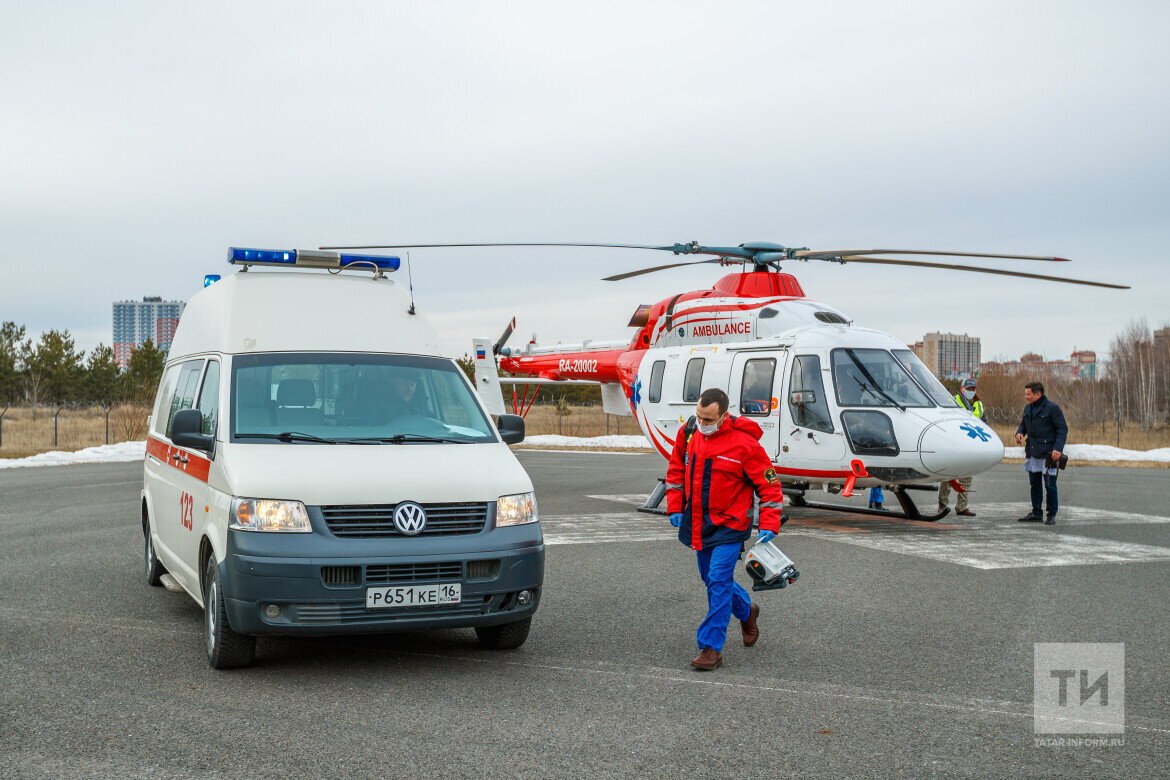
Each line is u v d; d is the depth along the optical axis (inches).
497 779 160.6
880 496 566.9
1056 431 513.3
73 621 280.2
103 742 177.9
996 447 465.1
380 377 269.1
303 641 258.7
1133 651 249.3
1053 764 169.0
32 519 512.4
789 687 216.7
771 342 518.6
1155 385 1937.7
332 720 191.3
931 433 461.7
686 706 201.9
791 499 604.1
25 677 221.8
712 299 578.6
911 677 225.1
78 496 628.1
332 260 304.0
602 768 165.8
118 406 1647.4
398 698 206.5
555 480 774.5
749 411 519.5
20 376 2108.8
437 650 249.8
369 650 249.4
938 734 184.7
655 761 169.3
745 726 189.0
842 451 481.1
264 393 253.3
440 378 278.5
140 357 2017.7
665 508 574.6
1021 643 257.6
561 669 231.5
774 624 280.4
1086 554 409.7
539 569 232.7
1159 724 191.2
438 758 170.2
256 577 211.0
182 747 175.3
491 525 228.1
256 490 218.1
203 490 241.8
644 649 251.3
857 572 366.0
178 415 242.2
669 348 592.4
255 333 269.1
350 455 234.2
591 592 326.6
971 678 224.4
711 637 231.5
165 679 220.7
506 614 229.0
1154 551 418.0
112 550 409.4
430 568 219.6
